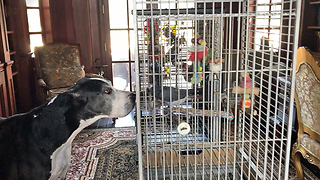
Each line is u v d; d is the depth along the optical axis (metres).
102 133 3.13
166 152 1.93
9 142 1.51
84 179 2.21
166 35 1.93
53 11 3.67
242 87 1.50
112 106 1.61
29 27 3.80
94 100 1.58
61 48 3.49
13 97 3.31
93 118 1.62
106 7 3.89
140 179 1.45
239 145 1.93
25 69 3.66
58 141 1.56
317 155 1.77
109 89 1.61
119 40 4.01
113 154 2.64
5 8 3.46
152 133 2.07
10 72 3.25
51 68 3.39
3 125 1.56
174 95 1.61
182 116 2.09
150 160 1.84
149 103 1.68
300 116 1.97
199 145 1.88
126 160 2.51
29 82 3.72
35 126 1.54
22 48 3.61
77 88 1.60
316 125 1.81
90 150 2.72
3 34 3.10
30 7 3.73
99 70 3.66
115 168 2.38
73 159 2.55
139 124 1.40
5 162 1.48
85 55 3.81
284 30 3.11
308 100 1.84
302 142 1.94
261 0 3.12
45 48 3.41
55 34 3.72
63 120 1.57
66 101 1.58
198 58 1.67
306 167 2.35
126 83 4.15
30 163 1.51
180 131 1.43
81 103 1.57
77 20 3.72
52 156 1.56
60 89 3.28
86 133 3.14
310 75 1.76
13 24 3.53
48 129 1.55
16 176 1.49
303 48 1.80
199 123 2.32
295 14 1.31
